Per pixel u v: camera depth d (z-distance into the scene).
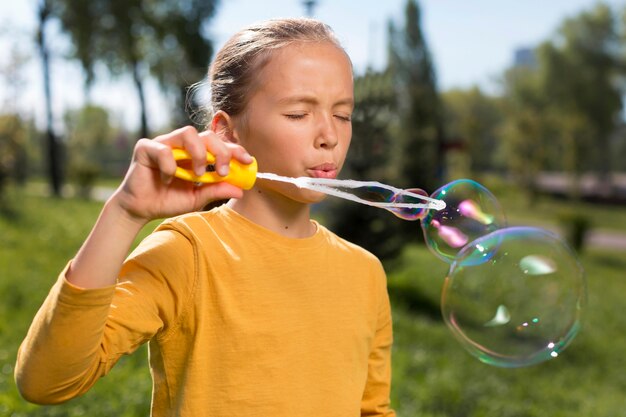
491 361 2.04
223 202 1.83
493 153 58.09
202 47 27.00
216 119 1.46
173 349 1.32
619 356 8.37
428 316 9.27
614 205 39.78
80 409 3.61
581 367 7.71
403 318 7.99
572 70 46.97
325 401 1.37
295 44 1.38
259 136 1.37
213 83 1.51
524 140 36.41
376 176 8.20
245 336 1.31
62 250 9.85
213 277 1.32
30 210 14.50
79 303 1.07
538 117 38.25
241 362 1.30
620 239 24.64
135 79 26.78
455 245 1.88
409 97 16.00
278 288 1.37
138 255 1.29
